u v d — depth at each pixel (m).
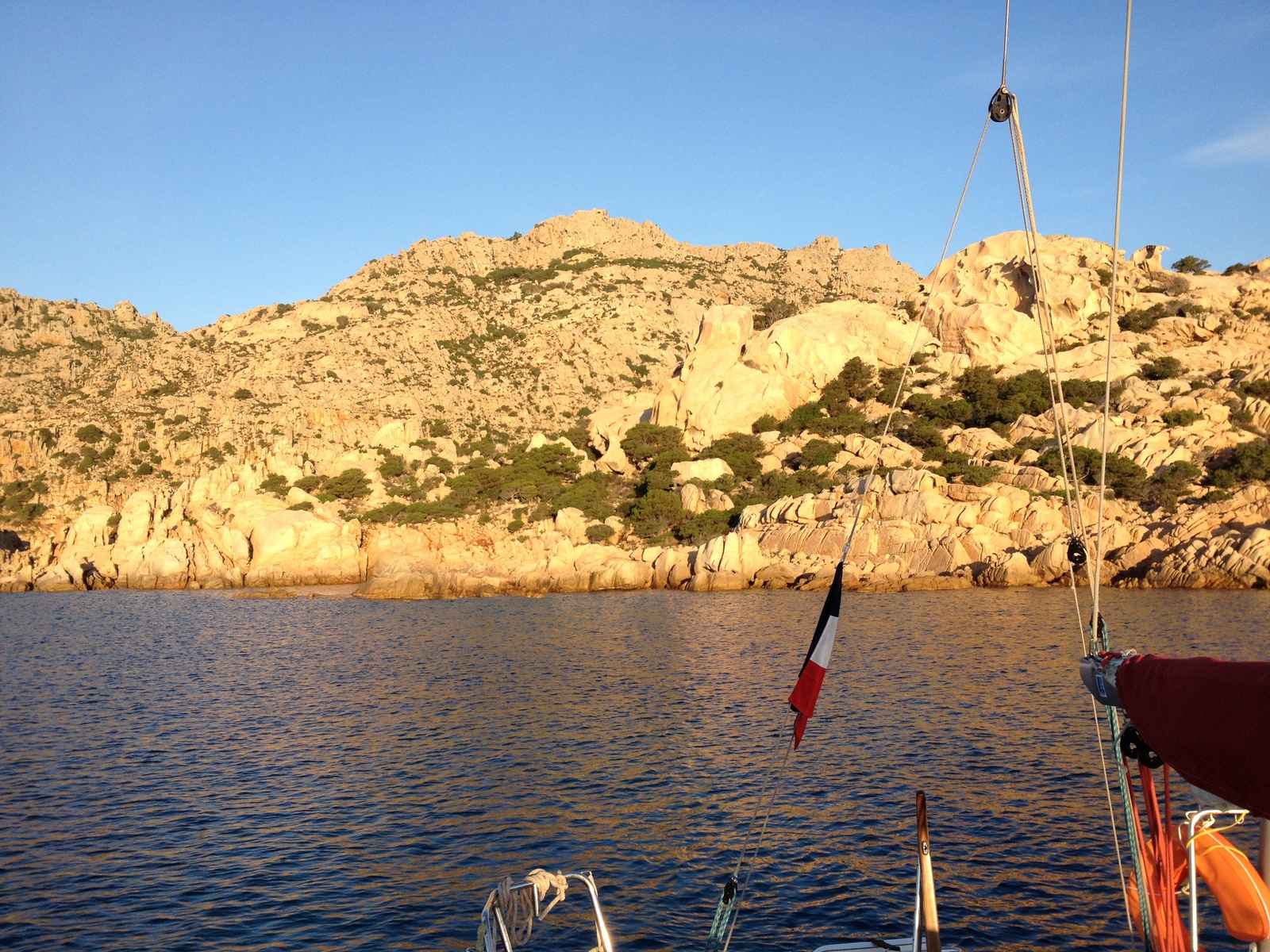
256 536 113.31
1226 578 72.94
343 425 160.00
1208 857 8.02
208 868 18.92
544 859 19.22
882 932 15.48
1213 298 136.00
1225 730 5.47
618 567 93.94
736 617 64.50
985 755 26.00
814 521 91.69
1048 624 54.00
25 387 191.12
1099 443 94.88
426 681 41.88
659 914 16.50
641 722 31.80
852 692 35.47
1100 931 15.29
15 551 121.00
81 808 23.14
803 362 126.94
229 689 40.94
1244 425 98.00
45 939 15.77
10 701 38.66
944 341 134.25
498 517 117.38
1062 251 146.12
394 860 19.25
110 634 64.75
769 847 19.52
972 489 87.19
